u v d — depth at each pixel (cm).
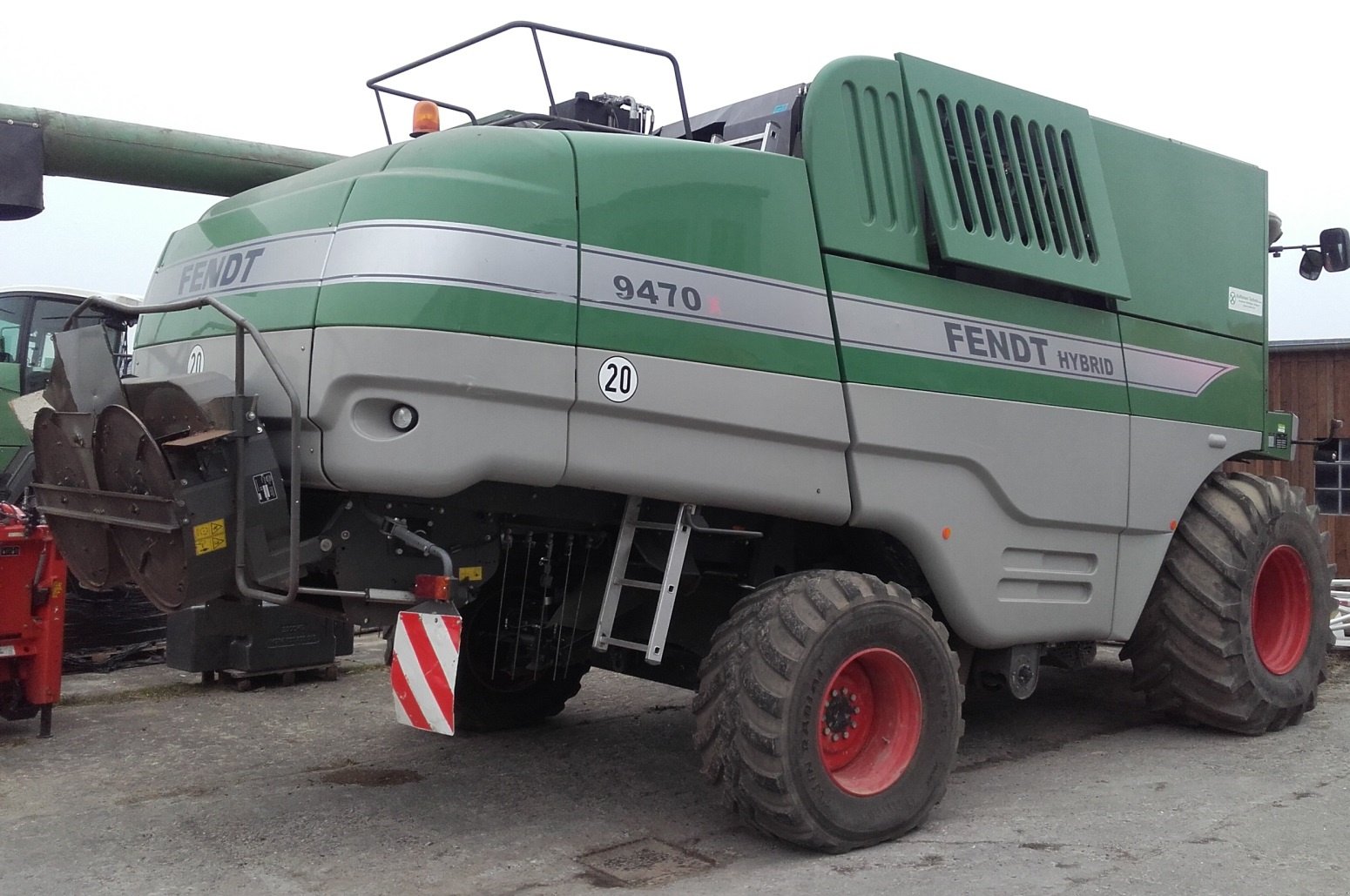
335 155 552
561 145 357
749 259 386
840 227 412
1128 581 515
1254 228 595
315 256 344
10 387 921
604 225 356
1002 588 461
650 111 528
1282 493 562
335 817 417
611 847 385
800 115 453
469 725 543
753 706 365
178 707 604
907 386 421
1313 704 573
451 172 341
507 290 334
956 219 440
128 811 424
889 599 395
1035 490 463
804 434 391
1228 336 571
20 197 473
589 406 347
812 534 462
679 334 366
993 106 471
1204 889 338
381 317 323
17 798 440
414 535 350
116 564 362
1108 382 500
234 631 440
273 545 334
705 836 398
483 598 454
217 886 345
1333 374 1068
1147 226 533
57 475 376
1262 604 573
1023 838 389
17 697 533
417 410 324
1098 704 619
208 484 323
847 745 398
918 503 427
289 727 559
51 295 957
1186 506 543
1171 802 430
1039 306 476
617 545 395
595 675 701
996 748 525
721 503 382
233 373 365
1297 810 418
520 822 412
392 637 367
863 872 358
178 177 515
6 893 340
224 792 450
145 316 438
